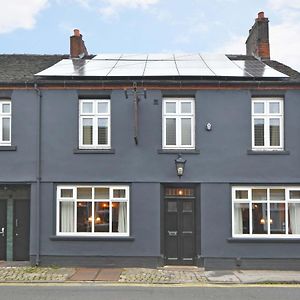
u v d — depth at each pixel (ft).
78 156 50.98
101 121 51.75
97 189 51.29
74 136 51.11
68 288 39.78
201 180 50.37
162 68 55.06
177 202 51.16
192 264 50.52
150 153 50.78
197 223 50.52
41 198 50.80
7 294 37.27
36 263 49.90
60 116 51.31
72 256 50.03
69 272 46.80
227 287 40.70
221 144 50.62
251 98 51.08
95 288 39.83
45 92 51.60
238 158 50.49
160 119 50.90
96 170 50.80
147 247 50.06
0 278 43.65
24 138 51.21
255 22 65.26
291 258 49.39
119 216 51.01
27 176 50.90
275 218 50.47
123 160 50.80
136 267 49.80
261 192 50.80
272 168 50.26
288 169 50.19
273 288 40.40
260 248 49.67
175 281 42.96
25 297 36.14
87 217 51.08
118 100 51.16
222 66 56.59
